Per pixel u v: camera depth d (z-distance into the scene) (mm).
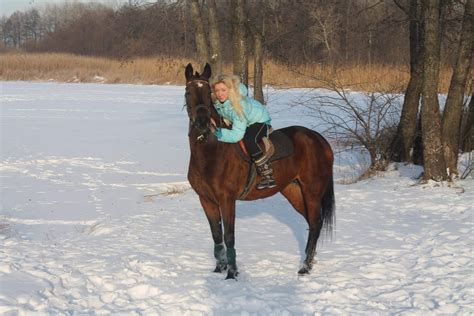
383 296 6160
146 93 39031
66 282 6453
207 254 7809
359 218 9695
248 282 6605
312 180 7250
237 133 6305
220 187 6449
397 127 14336
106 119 25328
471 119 14258
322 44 25062
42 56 57688
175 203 11445
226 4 15734
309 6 16281
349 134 15477
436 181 11844
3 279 6234
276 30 15727
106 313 5594
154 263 7133
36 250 7742
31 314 5402
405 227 9055
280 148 6805
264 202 11297
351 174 14273
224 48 16062
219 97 6371
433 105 11781
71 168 15414
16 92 39562
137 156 17094
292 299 6066
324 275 6867
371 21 16375
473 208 9984
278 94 29250
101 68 54281
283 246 8203
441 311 5707
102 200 12062
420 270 7004
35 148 18156
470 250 7672
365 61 24391
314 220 7281
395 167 13797
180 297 6047
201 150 6371
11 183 13656
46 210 11242
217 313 5691
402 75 20141
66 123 23875
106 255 7645
